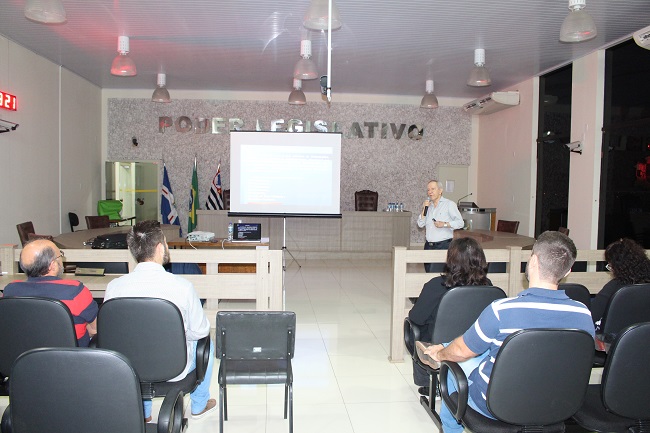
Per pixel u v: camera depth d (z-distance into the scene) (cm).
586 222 640
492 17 491
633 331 175
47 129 704
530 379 174
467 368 216
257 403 308
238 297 349
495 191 921
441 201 542
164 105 949
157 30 552
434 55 645
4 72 586
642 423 193
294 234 876
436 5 458
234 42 598
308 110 970
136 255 235
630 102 579
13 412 153
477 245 268
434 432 272
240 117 959
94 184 901
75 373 150
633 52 573
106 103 941
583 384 178
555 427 189
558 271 182
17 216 622
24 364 149
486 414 193
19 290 226
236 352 237
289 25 529
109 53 664
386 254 887
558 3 450
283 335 236
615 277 271
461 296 247
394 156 994
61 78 750
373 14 486
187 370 235
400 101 987
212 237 570
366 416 291
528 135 798
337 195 734
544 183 770
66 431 154
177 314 211
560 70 723
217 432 270
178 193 963
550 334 169
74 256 342
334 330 460
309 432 271
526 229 802
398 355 379
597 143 622
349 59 670
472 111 924
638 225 566
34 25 539
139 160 954
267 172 728
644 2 445
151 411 286
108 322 210
